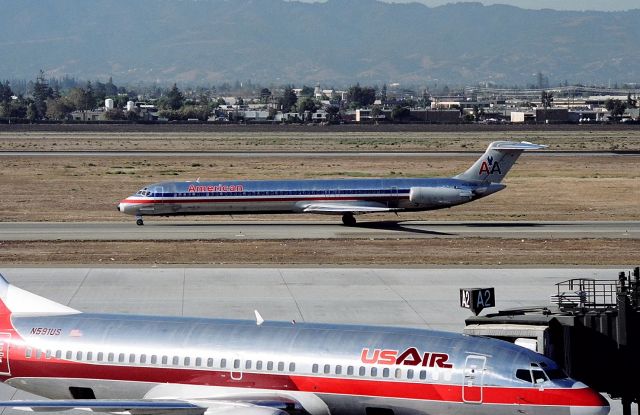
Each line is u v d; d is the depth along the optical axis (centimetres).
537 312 12031
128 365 11494
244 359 11119
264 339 11231
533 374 10069
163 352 11406
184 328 11625
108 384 11625
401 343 10750
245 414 10212
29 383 11975
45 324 12031
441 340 10681
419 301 19188
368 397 10600
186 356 11312
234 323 11688
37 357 11844
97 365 11606
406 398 10450
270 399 10775
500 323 11594
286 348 11056
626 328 11462
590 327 11631
